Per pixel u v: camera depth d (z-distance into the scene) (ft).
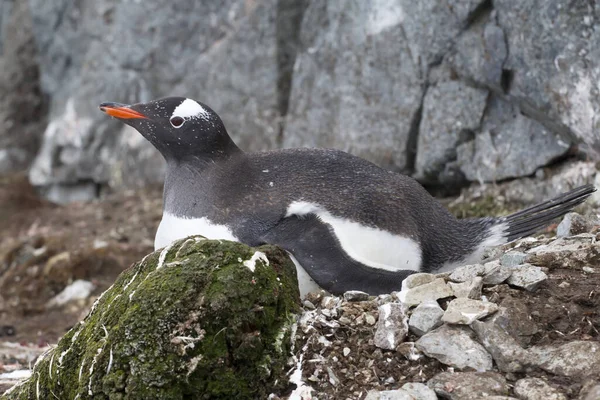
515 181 41.39
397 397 20.53
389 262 27.25
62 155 66.18
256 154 29.12
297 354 22.45
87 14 63.62
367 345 22.70
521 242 29.76
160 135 29.09
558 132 39.09
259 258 22.82
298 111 50.55
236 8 54.03
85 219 57.00
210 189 27.94
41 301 45.88
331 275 25.40
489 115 41.73
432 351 22.02
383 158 46.03
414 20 42.73
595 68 35.06
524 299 23.39
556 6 35.73
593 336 22.20
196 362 20.97
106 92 62.64
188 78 57.57
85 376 21.48
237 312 21.62
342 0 46.91
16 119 72.69
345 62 47.24
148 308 21.36
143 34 59.31
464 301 22.85
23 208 62.75
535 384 20.66
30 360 33.06
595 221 29.94
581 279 24.30
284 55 51.90
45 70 69.36
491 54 39.19
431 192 46.70
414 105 44.06
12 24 74.84
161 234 28.91
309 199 27.02
